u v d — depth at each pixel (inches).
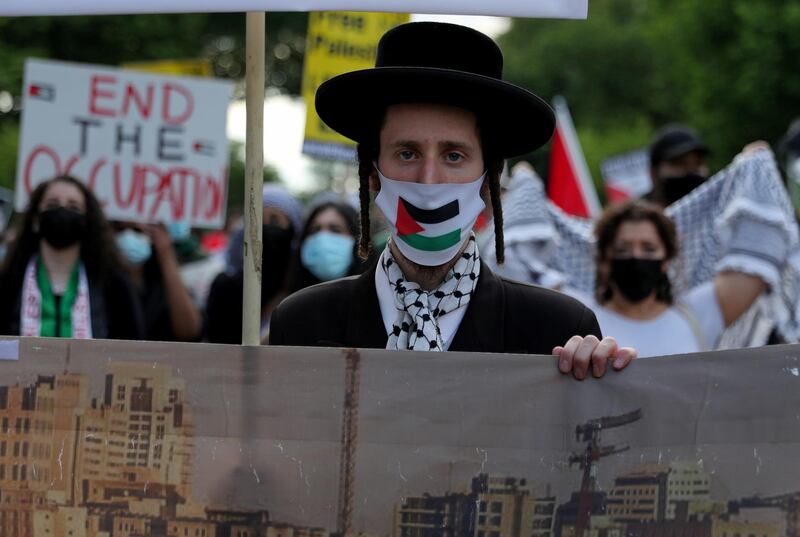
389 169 135.2
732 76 1211.9
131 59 1034.7
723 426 125.7
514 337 138.5
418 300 136.1
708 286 265.7
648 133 1913.1
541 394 130.3
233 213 593.6
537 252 268.8
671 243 243.8
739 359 125.7
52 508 132.6
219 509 131.7
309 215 281.4
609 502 128.4
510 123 137.8
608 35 2242.9
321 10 131.9
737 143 1219.9
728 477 125.1
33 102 323.3
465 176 134.6
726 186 275.6
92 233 245.0
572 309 139.9
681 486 126.6
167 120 326.3
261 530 131.3
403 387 131.5
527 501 129.7
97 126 324.5
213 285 289.6
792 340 273.1
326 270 277.1
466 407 130.9
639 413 128.4
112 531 132.3
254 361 132.5
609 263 244.2
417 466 130.9
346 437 131.5
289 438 131.9
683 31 1254.9
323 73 332.2
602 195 1802.4
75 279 244.2
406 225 133.9
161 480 132.2
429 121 133.2
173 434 132.5
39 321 240.7
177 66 449.4
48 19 974.4
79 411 133.0
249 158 142.0
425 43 138.1
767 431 124.3
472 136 134.6
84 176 323.9
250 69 141.9
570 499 129.2
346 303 142.3
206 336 288.4
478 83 130.6
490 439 130.3
